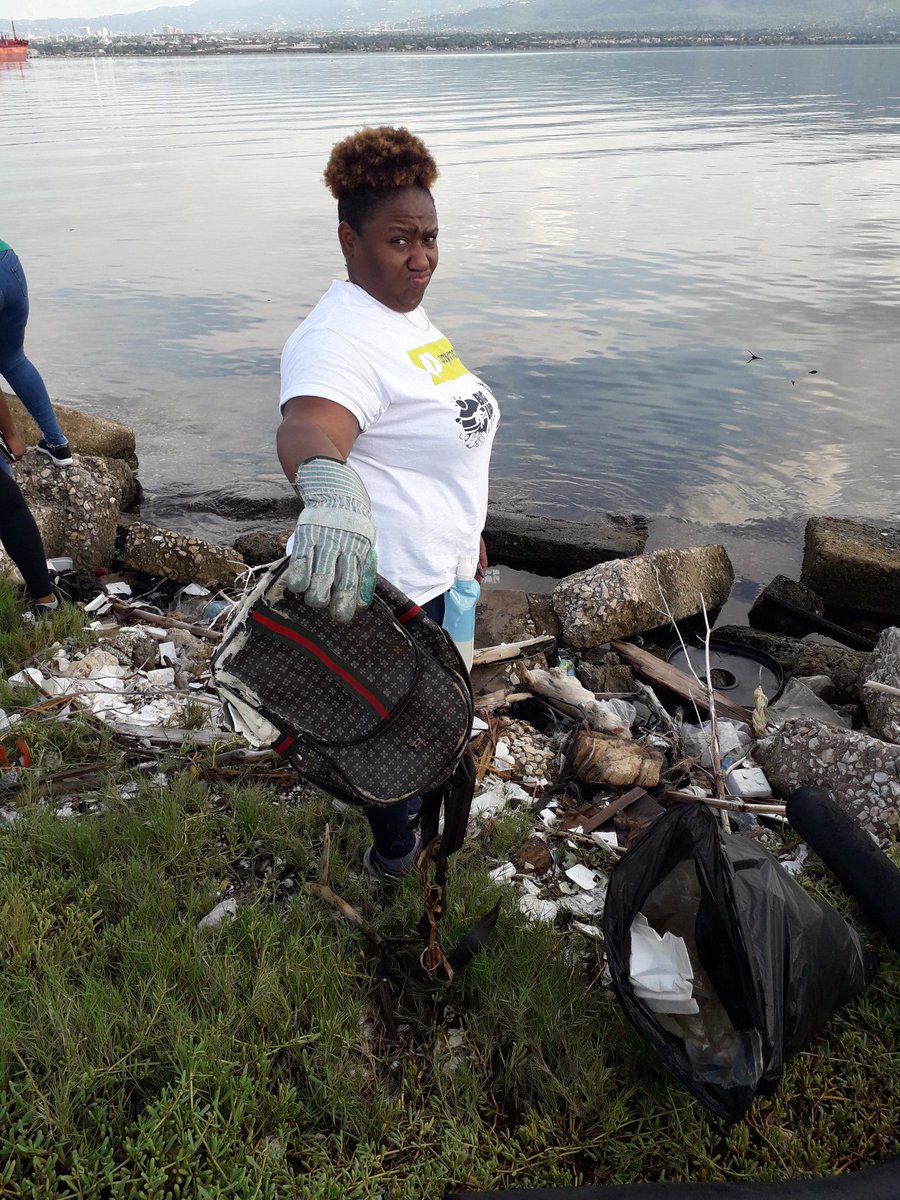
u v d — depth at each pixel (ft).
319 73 501.15
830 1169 7.88
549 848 11.55
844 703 16.94
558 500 26.21
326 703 7.41
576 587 17.78
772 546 23.79
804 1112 8.31
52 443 19.83
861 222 68.03
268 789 12.00
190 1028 8.27
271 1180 7.39
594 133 139.13
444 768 7.63
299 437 6.54
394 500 7.93
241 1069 8.16
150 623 17.22
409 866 10.44
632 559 18.53
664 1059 7.85
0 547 18.06
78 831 10.73
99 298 47.60
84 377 35.58
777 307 45.73
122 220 70.38
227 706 7.39
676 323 43.09
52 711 13.58
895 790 11.77
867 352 38.96
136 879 10.11
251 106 237.04
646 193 80.89
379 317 7.55
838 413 32.45
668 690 16.46
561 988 9.14
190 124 179.63
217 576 19.79
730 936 7.84
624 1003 8.13
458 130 147.13
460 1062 8.59
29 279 51.67
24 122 199.72
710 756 13.80
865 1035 8.91
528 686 15.02
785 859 11.35
